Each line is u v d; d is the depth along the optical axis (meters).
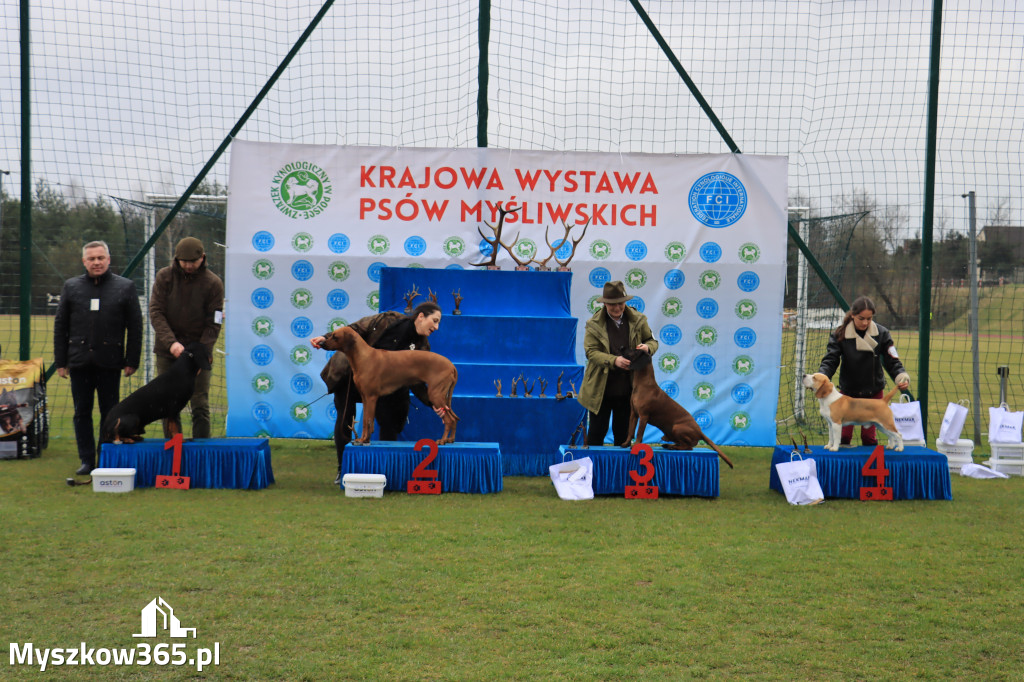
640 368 6.85
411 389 7.04
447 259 8.77
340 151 8.73
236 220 8.71
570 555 4.99
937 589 4.47
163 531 5.37
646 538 5.43
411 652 3.55
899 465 6.80
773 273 8.89
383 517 5.87
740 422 8.96
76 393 7.20
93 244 7.09
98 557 4.79
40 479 7.05
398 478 6.73
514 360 8.07
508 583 4.45
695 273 8.89
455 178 8.76
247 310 8.76
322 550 5.00
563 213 8.83
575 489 6.64
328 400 8.82
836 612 4.10
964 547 5.30
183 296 7.28
